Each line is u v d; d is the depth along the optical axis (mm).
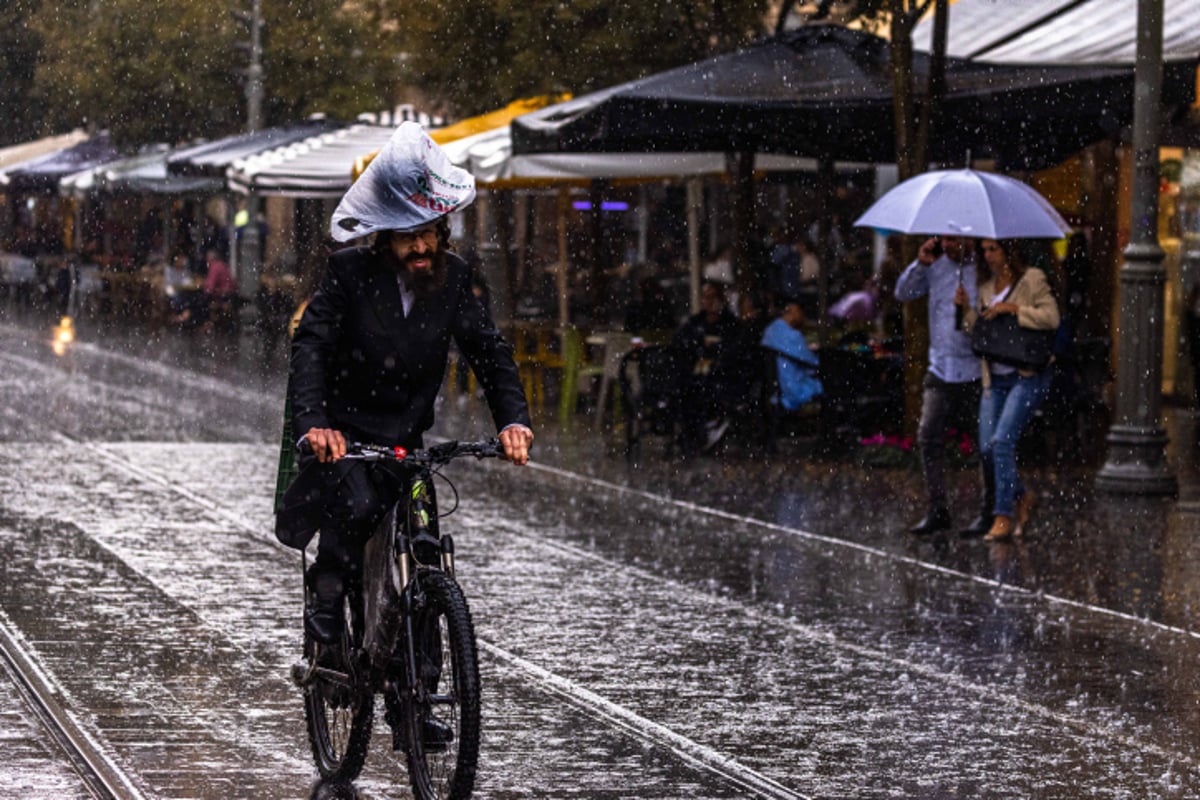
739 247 31859
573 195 46500
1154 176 23281
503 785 10328
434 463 9602
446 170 9633
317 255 54281
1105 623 15492
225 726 11586
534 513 21797
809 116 26328
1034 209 20312
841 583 17328
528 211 52219
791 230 45531
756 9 37000
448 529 20422
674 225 51625
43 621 14836
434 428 32000
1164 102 24672
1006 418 19688
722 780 10523
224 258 69750
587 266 50469
